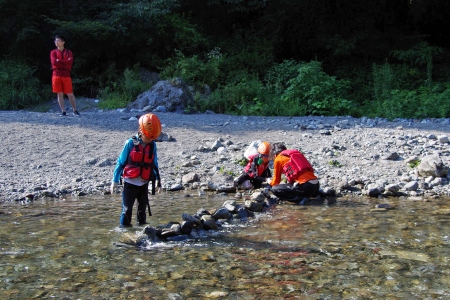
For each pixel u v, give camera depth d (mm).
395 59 20594
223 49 19516
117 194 6859
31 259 4160
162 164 8195
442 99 14625
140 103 14453
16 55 17281
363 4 21203
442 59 20297
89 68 18062
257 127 11156
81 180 7352
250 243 4672
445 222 5402
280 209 6125
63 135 9453
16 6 17047
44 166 7824
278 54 21094
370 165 8242
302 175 6578
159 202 6395
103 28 16969
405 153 8828
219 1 19969
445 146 9258
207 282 3705
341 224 5344
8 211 5863
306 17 20844
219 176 7688
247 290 3562
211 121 12031
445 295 3479
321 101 14445
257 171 7105
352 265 4059
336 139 9820
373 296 3467
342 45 19828
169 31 18719
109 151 8680
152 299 3404
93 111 14594
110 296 3449
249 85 16141
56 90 11648
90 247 4500
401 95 14883
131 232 4910
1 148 8414
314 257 4254
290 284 3672
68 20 17906
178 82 14781
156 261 4152
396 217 5633
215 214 5559
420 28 22359
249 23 21500
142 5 17641
